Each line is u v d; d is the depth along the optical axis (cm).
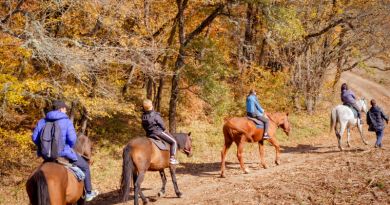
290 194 898
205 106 2397
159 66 1888
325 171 1131
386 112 3525
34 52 1179
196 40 1814
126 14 1574
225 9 2070
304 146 2000
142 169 983
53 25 1415
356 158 1303
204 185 1266
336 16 2581
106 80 1596
